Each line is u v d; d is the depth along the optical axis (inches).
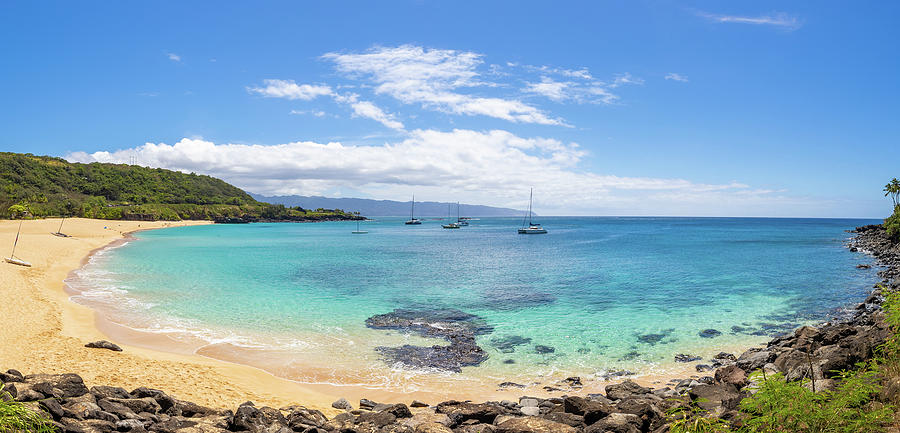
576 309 1226.6
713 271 1996.8
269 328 1007.6
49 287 1384.1
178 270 1935.3
